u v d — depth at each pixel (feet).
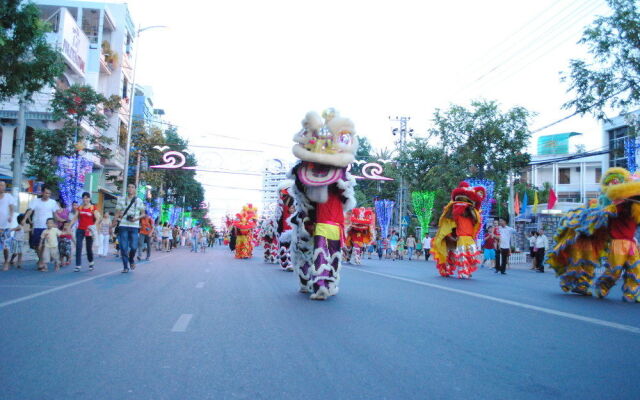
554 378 13.24
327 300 27.07
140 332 17.98
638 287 29.63
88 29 115.85
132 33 133.08
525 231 122.21
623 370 14.03
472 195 45.80
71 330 18.06
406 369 13.93
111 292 28.60
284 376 13.19
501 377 13.29
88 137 85.61
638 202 28.63
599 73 61.21
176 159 112.57
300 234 29.94
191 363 14.23
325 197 27.22
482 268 71.87
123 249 41.68
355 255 68.54
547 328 19.95
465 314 23.04
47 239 42.47
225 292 29.66
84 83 103.55
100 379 12.62
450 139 104.27
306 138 27.55
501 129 99.81
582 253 32.50
